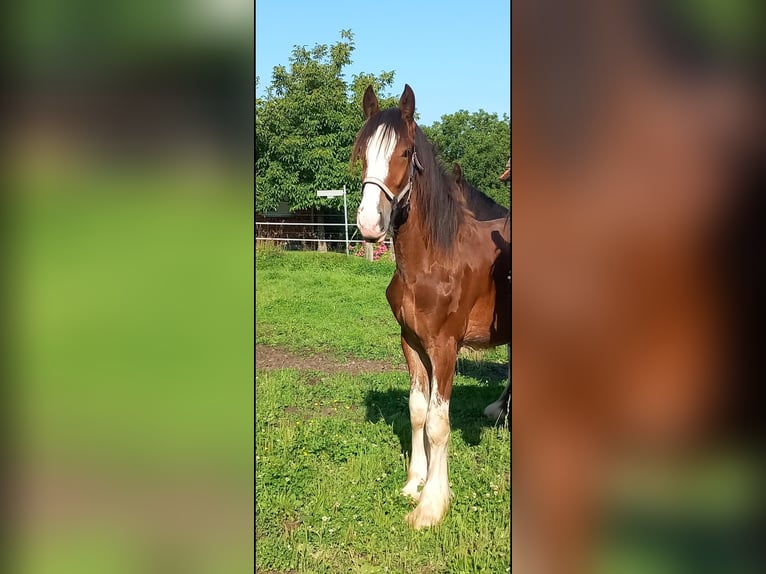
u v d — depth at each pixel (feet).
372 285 42.57
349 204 67.56
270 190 67.46
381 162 9.99
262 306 34.17
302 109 66.80
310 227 70.28
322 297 37.42
